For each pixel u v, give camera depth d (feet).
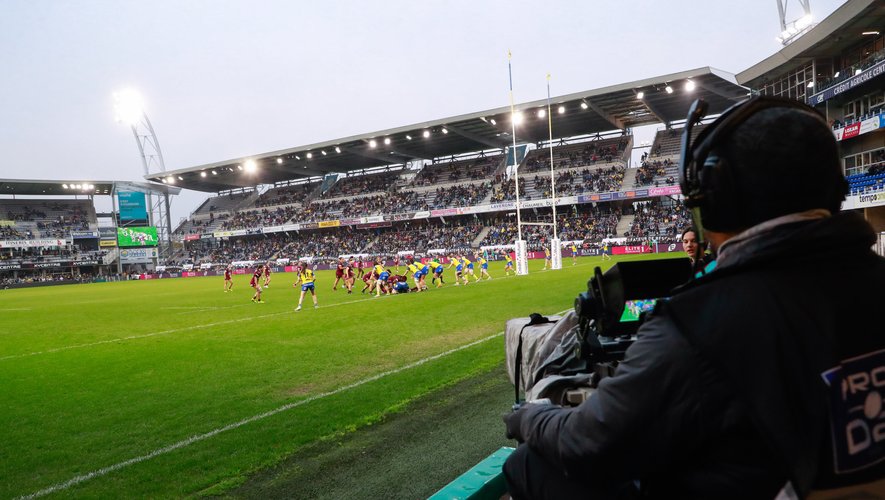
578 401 5.34
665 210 154.51
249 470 14.42
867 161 80.94
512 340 8.84
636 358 3.07
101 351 35.60
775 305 2.72
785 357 2.63
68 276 205.77
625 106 149.79
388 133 165.07
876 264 3.01
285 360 28.89
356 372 25.14
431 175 201.05
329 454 15.23
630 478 3.23
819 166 2.94
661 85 128.06
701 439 2.87
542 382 5.72
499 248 160.66
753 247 2.98
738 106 3.25
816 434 2.60
